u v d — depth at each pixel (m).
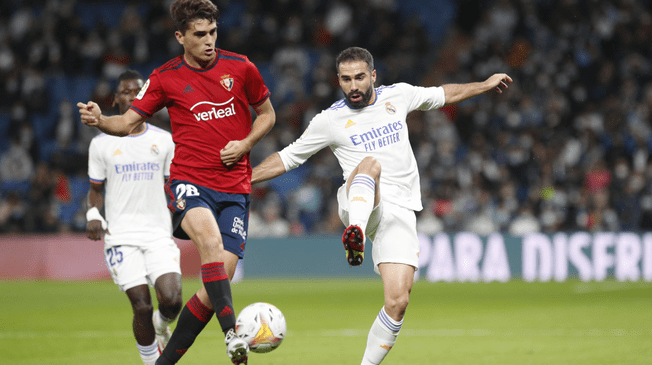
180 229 16.95
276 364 21.19
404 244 17.12
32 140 68.56
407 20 86.69
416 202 17.86
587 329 28.52
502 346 24.20
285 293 47.06
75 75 76.69
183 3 16.02
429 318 33.25
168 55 77.56
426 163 67.62
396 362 21.19
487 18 82.94
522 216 60.12
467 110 73.44
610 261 57.06
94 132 70.88
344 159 18.09
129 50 77.06
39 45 76.50
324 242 58.97
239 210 17.11
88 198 20.88
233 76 16.75
